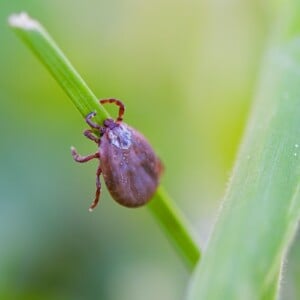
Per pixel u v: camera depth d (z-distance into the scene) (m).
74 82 0.06
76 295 0.09
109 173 0.06
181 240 0.06
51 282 0.09
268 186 0.05
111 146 0.06
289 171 0.05
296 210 0.05
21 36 0.06
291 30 0.07
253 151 0.05
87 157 0.06
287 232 0.05
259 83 0.07
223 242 0.05
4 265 0.09
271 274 0.05
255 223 0.05
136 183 0.06
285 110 0.06
